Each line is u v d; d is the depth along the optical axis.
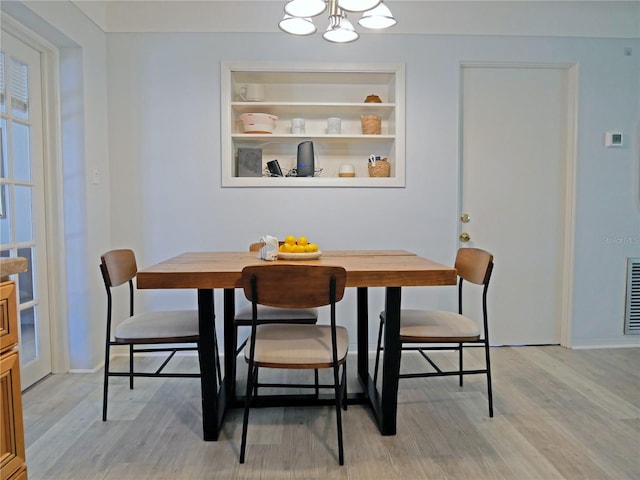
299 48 2.88
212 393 1.80
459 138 2.99
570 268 3.09
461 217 3.06
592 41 3.00
